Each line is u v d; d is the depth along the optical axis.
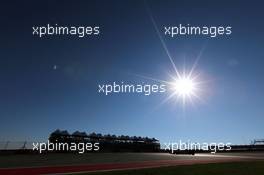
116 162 33.66
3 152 51.09
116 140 79.19
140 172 22.23
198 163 33.62
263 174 21.62
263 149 98.25
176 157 51.22
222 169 24.95
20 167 25.48
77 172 22.94
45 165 27.88
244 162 34.41
